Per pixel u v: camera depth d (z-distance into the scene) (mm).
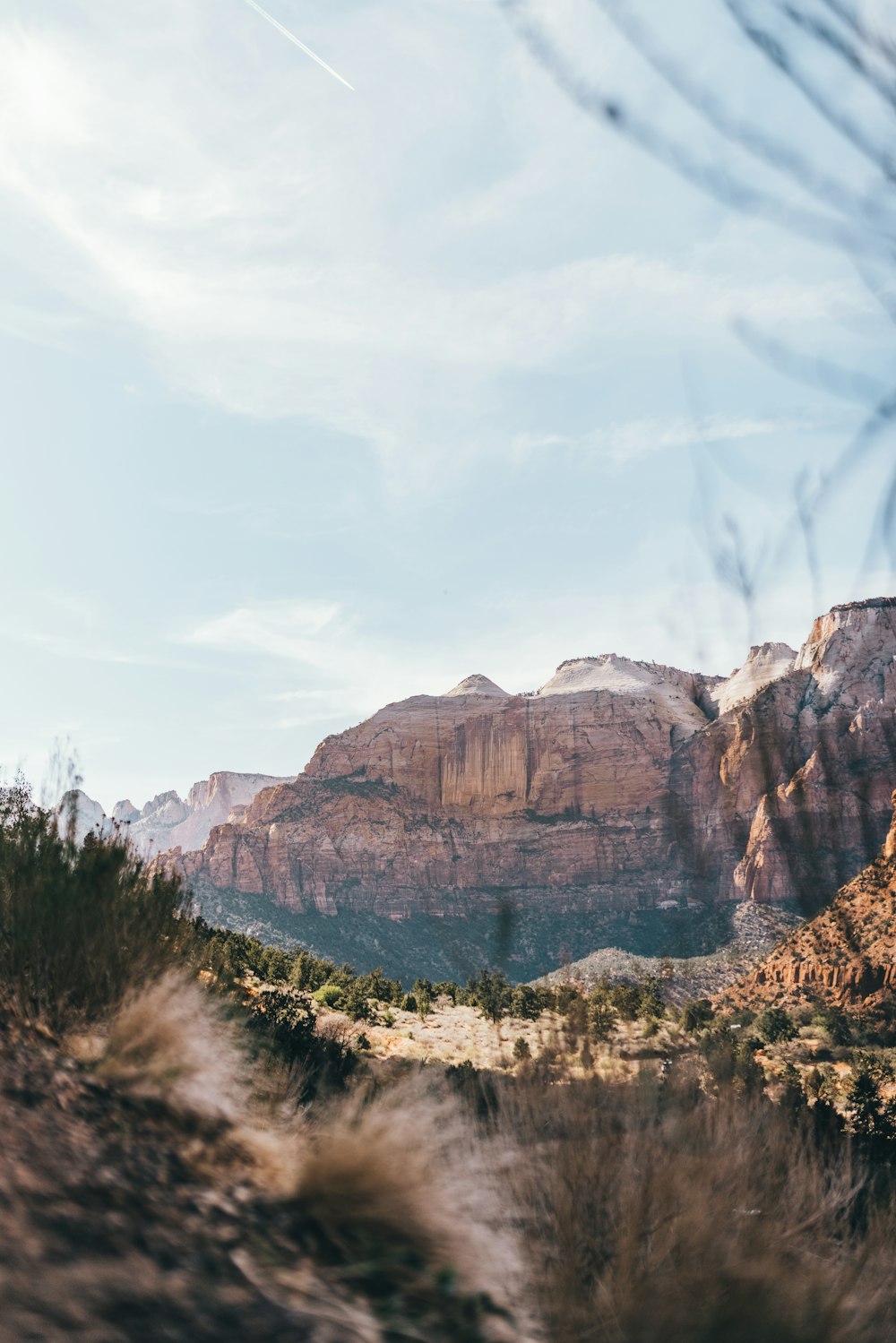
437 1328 2488
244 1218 2775
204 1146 3291
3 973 4156
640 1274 2848
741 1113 3709
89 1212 2328
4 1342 1693
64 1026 4012
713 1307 2758
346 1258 2791
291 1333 2143
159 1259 2258
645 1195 3080
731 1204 3268
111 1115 3174
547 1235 3248
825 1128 3932
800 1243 3387
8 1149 2486
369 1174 3145
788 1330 2762
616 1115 3424
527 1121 3520
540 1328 2725
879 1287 3096
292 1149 3598
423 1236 3016
